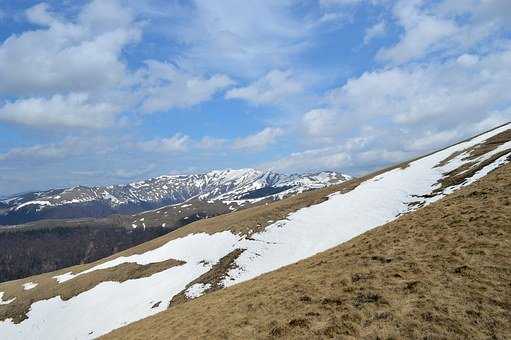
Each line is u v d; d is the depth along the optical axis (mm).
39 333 78125
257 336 19797
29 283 114000
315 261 32375
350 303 20203
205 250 81500
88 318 74688
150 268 85750
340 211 77312
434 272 21219
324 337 17672
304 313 20516
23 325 84500
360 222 69625
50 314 84375
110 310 73812
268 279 32312
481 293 18234
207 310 29141
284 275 31062
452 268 21156
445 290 19141
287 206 90188
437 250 24078
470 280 19516
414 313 17734
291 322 19844
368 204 75875
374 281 21984
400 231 30672
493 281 18984
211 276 68125
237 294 30562
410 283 20562
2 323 88750
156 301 68312
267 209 96000
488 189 33062
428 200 65500
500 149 70625
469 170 67875
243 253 72375
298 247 68750
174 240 99562
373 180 91812
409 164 95812
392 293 20062
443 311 17453
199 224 108062
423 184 75188
